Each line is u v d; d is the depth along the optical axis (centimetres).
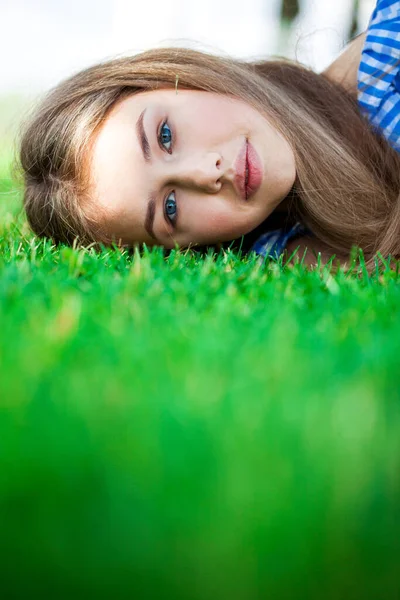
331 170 266
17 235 301
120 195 259
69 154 268
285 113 268
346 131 283
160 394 105
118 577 78
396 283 199
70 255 213
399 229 266
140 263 203
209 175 247
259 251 289
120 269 208
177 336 129
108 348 121
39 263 210
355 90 309
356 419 100
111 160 258
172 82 265
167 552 80
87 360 118
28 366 113
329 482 90
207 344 121
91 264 208
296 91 289
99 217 265
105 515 83
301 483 89
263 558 81
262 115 262
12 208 392
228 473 88
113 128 260
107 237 270
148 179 254
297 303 162
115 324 135
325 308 158
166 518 84
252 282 188
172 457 89
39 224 289
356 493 89
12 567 79
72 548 80
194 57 279
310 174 264
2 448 92
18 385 108
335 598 81
